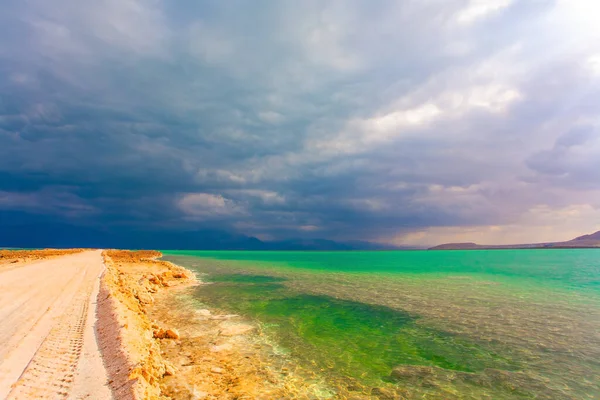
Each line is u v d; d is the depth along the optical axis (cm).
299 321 2016
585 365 1336
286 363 1319
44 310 1552
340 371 1253
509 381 1186
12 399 723
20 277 2678
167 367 1156
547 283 4041
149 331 1555
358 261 10206
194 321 1988
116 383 829
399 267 7150
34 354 991
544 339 1667
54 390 789
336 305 2528
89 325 1359
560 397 1074
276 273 5388
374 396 1055
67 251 8981
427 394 1080
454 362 1363
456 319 2081
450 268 6881
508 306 2503
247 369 1242
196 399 963
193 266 7000
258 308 2405
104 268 3856
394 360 1377
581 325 1936
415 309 2388
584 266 7300
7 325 1275
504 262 9206
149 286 3228
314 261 10019
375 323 1977
